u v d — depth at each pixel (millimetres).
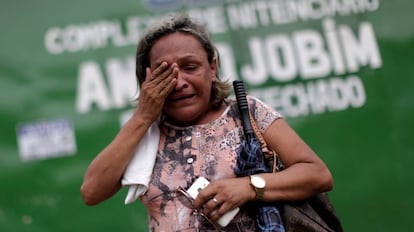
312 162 3639
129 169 3635
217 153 3639
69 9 7590
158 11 7645
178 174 3613
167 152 3699
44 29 7543
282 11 7734
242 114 3711
